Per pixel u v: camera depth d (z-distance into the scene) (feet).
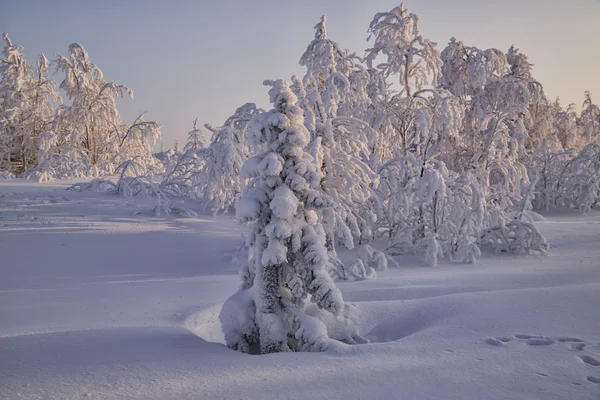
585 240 35.37
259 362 11.82
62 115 87.51
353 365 11.37
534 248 31.68
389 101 39.86
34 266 25.64
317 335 13.78
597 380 9.96
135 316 16.44
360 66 40.37
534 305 15.78
